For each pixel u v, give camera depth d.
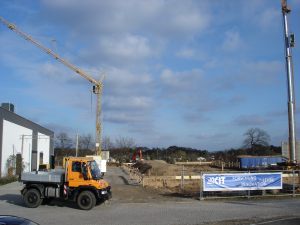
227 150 111.19
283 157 40.91
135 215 17.31
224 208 19.03
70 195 19.89
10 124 42.31
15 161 42.75
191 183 33.97
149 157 109.31
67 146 108.88
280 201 21.62
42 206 20.72
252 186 22.88
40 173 20.56
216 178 22.52
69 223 15.59
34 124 55.16
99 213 18.14
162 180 35.06
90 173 19.94
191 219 15.99
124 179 40.94
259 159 69.31
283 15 31.47
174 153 113.06
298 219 15.55
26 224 7.45
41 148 61.25
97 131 80.38
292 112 30.42
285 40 31.14
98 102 82.12
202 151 114.88
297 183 26.25
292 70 30.62
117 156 111.19
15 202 22.62
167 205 20.42
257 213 17.31
